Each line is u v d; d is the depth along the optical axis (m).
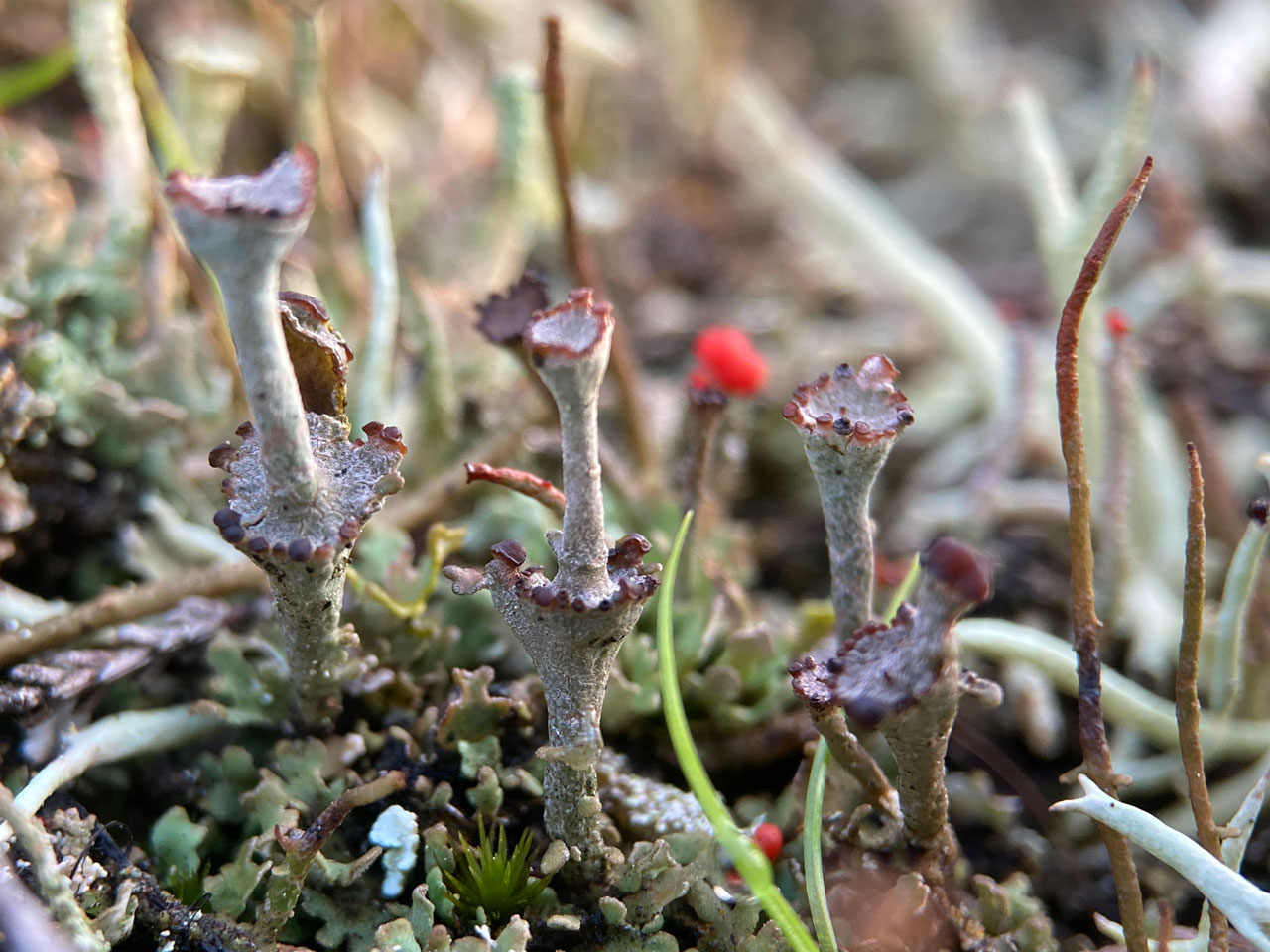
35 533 0.09
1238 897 0.07
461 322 0.11
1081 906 0.09
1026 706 0.09
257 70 0.12
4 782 0.08
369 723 0.08
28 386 0.09
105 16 0.10
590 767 0.07
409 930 0.07
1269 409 0.13
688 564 0.09
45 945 0.06
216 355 0.10
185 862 0.08
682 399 0.12
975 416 0.13
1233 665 0.09
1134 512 0.10
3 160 0.10
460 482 0.10
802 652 0.09
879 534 0.12
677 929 0.08
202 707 0.08
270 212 0.06
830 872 0.08
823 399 0.07
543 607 0.07
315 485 0.07
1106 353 0.10
